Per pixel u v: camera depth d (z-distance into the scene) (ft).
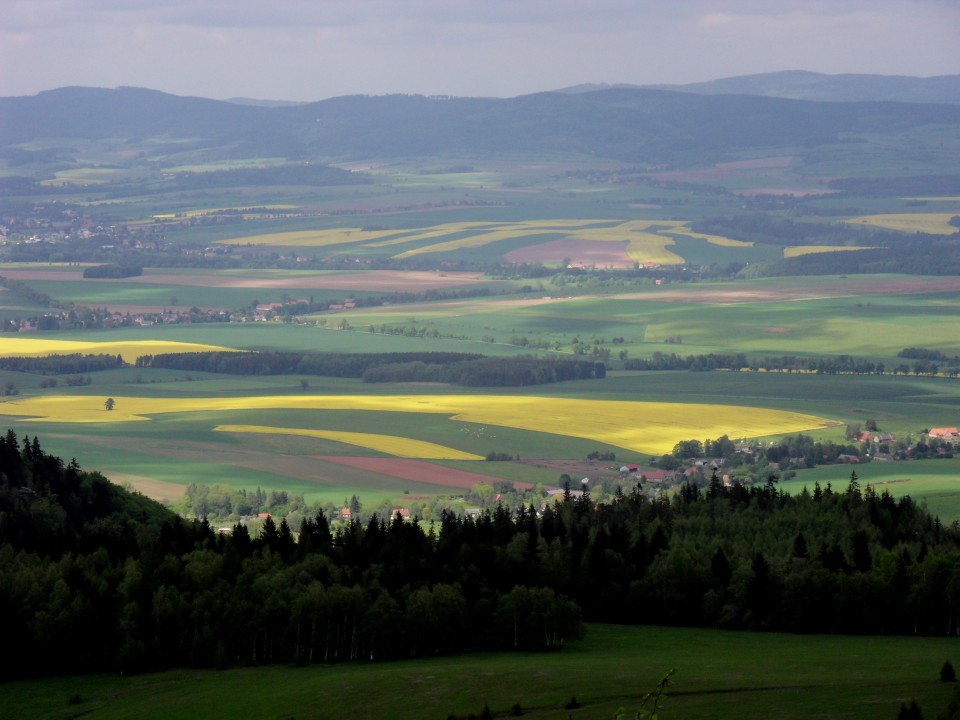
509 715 617.21
